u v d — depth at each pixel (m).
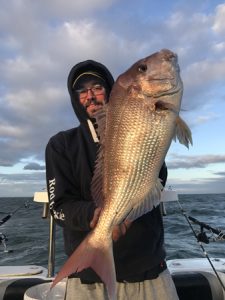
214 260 1.86
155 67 0.82
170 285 1.12
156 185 0.84
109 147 0.87
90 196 1.08
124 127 0.85
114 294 0.85
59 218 1.06
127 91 0.85
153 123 0.83
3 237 1.94
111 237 0.88
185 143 0.82
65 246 1.13
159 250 1.11
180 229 4.82
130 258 1.06
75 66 1.17
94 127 1.12
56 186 1.09
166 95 0.82
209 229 1.61
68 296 1.09
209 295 1.46
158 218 1.13
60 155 1.12
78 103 1.17
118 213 0.87
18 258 3.49
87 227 0.98
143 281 1.08
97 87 1.16
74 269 0.86
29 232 5.10
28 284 1.50
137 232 1.06
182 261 1.84
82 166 1.10
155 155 0.83
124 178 0.85
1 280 1.62
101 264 0.87
